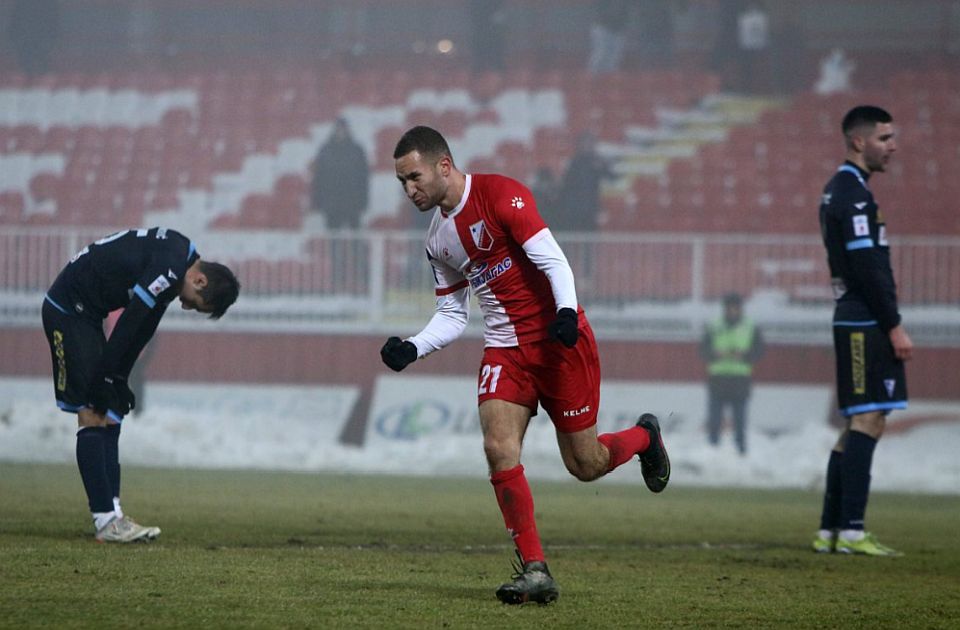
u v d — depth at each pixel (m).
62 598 10.29
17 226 57.38
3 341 46.78
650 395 44.19
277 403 44.78
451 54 66.88
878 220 17.17
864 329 17.11
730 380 40.19
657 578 13.24
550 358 11.26
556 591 10.80
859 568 15.12
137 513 19.56
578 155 49.91
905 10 64.56
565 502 26.22
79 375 14.71
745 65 62.19
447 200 11.30
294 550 14.66
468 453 38.72
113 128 60.50
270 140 59.66
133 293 14.55
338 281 47.03
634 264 46.50
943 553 17.47
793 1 64.69
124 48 67.81
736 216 54.22
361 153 51.31
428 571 13.02
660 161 57.78
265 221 55.47
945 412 43.09
